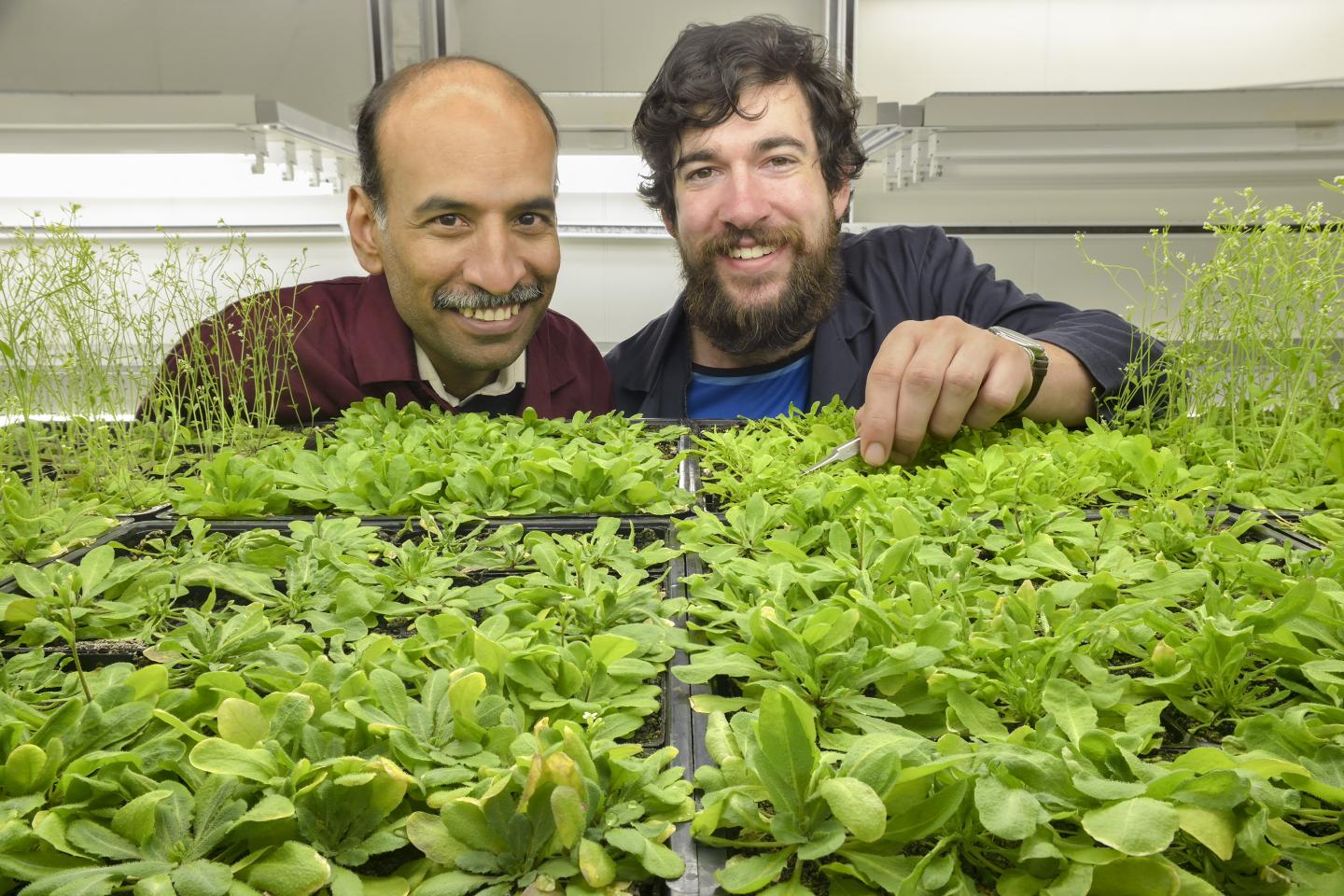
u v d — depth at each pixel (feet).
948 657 1.73
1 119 6.18
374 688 1.51
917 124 6.95
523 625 1.95
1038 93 6.84
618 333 11.11
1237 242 3.68
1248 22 10.17
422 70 4.88
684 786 1.36
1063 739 1.38
